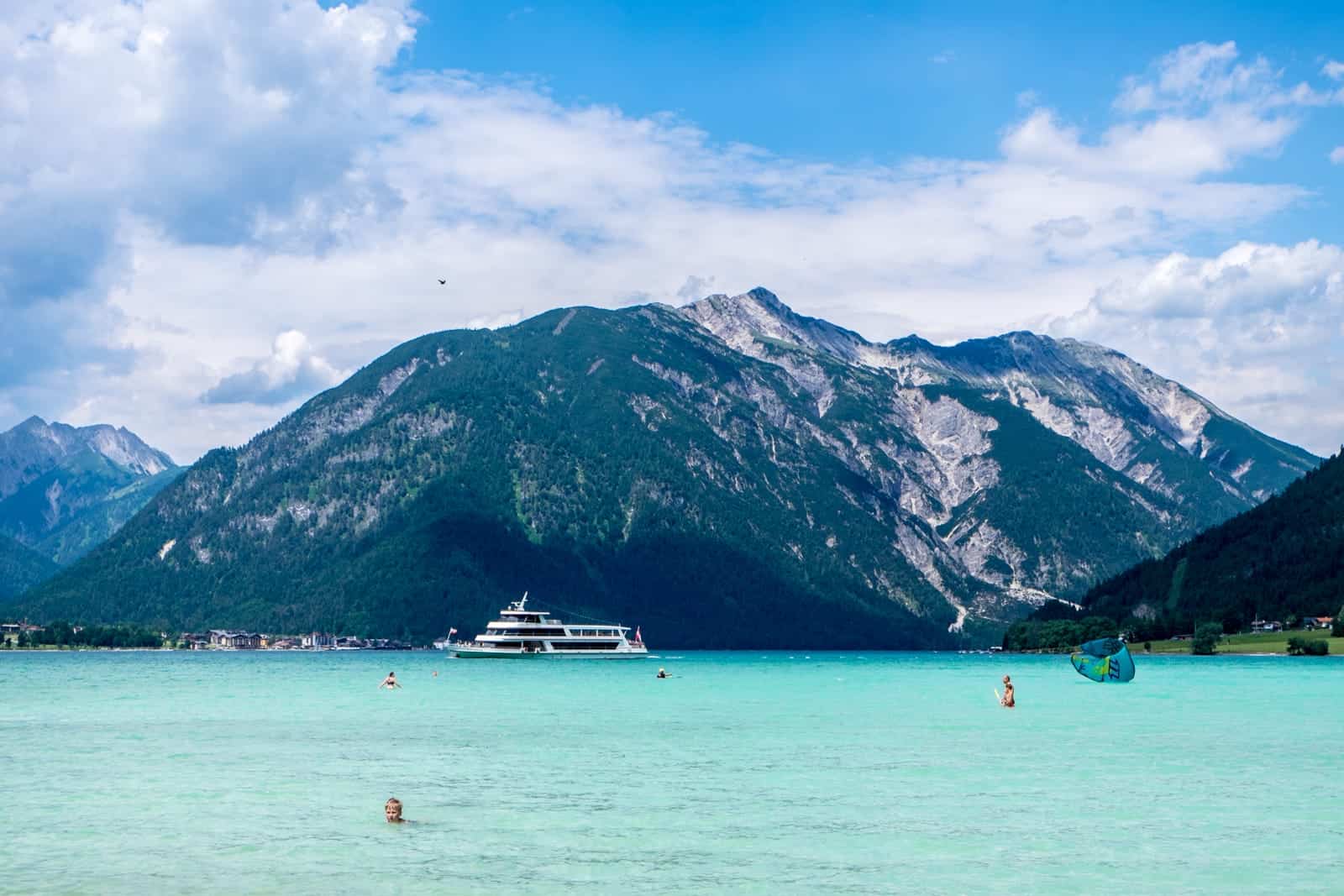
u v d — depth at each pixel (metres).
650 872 61.97
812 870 62.38
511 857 64.88
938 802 81.06
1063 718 145.00
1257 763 100.06
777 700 182.38
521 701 180.00
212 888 58.75
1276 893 58.12
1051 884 59.69
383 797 82.88
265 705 169.75
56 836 69.81
